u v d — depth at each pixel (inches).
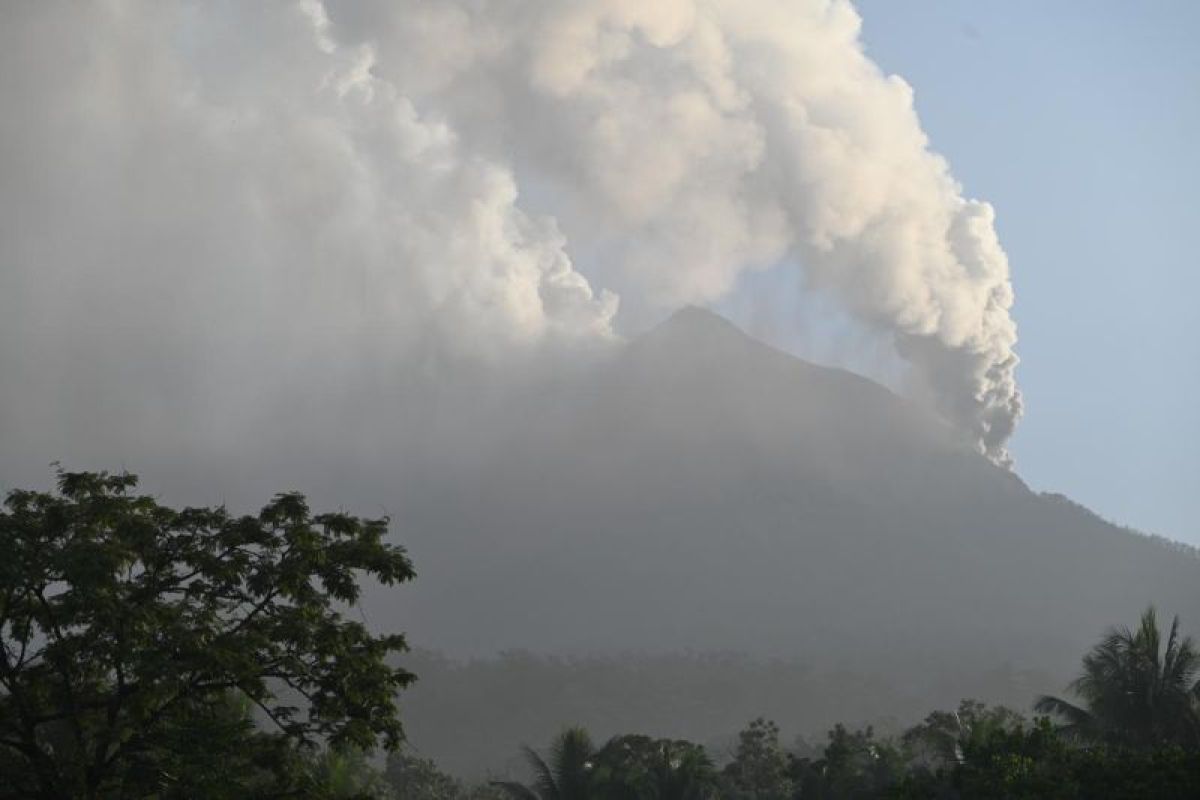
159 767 1156.5
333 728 1223.5
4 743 1149.7
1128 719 2070.6
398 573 1233.4
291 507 1242.6
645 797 2479.1
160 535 1217.4
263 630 1197.7
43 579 1123.9
